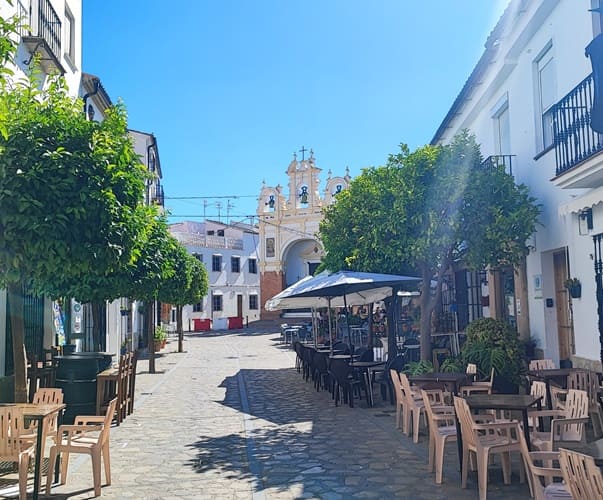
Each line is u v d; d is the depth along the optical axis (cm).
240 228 5309
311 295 1218
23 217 604
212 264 4888
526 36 1108
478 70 1302
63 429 641
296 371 1786
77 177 662
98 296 1082
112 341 2009
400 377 866
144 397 1316
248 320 5031
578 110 877
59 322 1363
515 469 658
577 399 612
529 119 1128
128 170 754
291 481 649
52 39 1291
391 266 1188
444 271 1104
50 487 616
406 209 1052
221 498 598
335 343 1809
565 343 1045
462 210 1021
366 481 639
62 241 630
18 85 787
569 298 1023
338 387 1152
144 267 1165
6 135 566
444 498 576
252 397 1296
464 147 1056
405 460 717
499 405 587
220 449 810
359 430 898
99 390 932
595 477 332
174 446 832
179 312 2636
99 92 1700
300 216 4709
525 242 1088
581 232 912
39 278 691
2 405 607
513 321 1262
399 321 2062
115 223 688
